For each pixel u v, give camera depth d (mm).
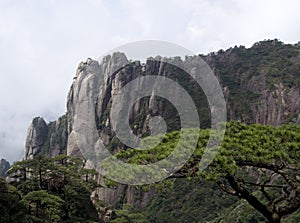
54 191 34938
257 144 11648
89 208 37312
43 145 115625
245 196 12492
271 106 83250
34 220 26219
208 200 63312
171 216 61406
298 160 11727
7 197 23938
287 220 34875
